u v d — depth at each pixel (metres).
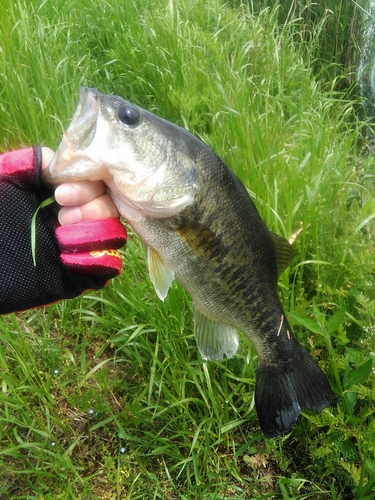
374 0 1.23
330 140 0.79
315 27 1.17
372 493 0.43
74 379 0.50
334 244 0.56
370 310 0.48
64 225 0.32
